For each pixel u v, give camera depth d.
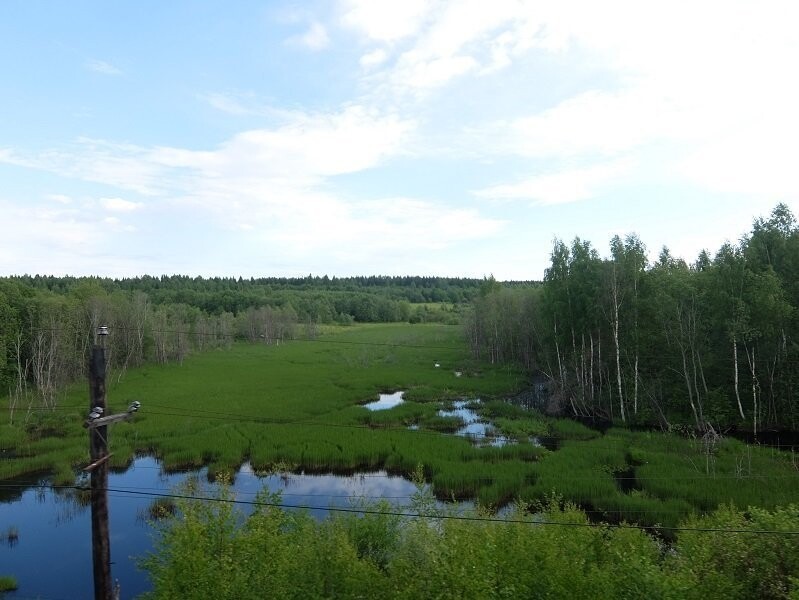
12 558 24.50
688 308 45.19
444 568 14.50
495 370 74.50
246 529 17.80
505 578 14.33
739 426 42.72
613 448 36.34
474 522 18.75
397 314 156.00
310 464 35.81
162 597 14.78
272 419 47.38
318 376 71.19
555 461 33.72
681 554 18.36
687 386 45.47
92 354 14.30
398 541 19.47
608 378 51.25
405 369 77.00
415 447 37.47
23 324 59.62
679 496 27.78
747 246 46.44
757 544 15.47
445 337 109.62
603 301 51.31
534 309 72.19
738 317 42.19
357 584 15.06
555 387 56.00
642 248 50.84
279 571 14.98
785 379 42.16
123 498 31.00
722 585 14.02
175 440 40.12
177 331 84.44
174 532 17.67
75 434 42.81
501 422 45.25
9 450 38.94
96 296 70.44
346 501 29.36
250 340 113.00
